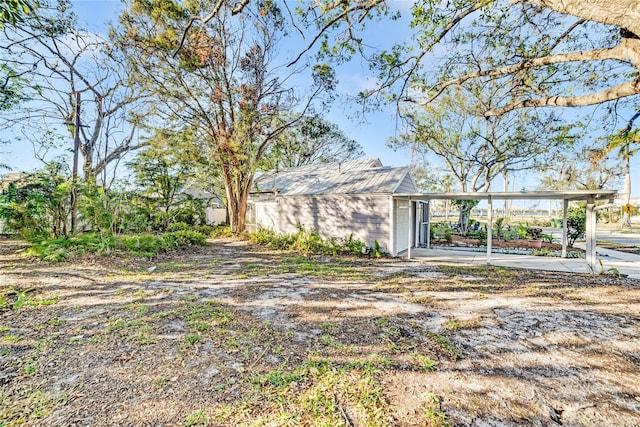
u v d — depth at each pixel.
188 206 17.48
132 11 10.20
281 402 2.21
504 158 14.67
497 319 3.99
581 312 4.23
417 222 12.50
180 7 10.32
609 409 2.18
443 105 14.82
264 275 6.69
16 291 4.87
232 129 13.15
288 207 12.67
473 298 4.95
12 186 8.57
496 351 3.09
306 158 26.66
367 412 2.11
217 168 14.88
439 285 5.82
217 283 5.91
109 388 2.35
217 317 3.96
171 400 2.21
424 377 2.59
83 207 8.59
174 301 4.67
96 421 1.97
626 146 5.45
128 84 10.88
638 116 4.78
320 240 10.65
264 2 8.45
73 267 6.66
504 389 2.43
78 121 9.42
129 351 2.98
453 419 2.05
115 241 8.71
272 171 17.58
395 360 2.88
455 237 16.00
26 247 8.47
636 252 10.34
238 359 2.86
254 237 12.66
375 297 5.02
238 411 2.10
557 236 15.68
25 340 3.20
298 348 3.11
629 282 5.91
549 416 2.10
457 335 3.48
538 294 5.15
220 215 21.75
